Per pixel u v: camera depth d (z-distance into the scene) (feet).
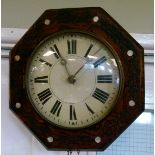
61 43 2.24
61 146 2.17
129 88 2.17
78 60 2.23
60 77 2.23
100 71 2.22
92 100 2.21
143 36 2.75
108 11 2.81
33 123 2.19
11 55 2.21
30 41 2.21
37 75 2.23
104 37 2.20
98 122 2.17
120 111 2.17
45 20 2.22
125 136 2.87
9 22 2.82
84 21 2.21
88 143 2.16
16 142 2.85
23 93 2.19
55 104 2.21
